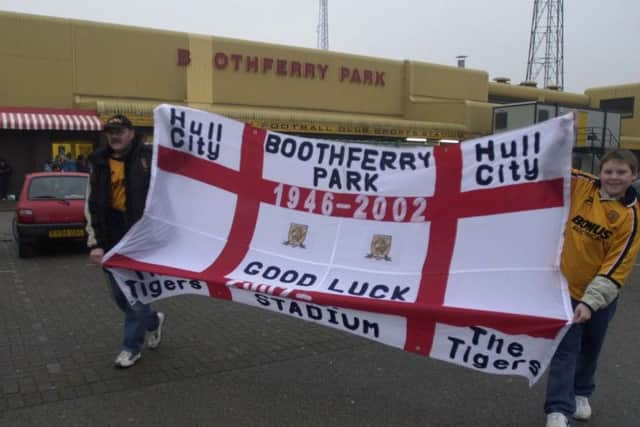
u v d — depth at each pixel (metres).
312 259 4.16
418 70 28.78
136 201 4.27
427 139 26.78
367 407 3.96
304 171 4.33
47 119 18.84
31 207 9.71
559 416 3.38
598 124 27.97
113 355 4.87
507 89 35.75
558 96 38.19
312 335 5.54
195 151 4.41
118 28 20.86
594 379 4.24
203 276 4.08
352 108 27.05
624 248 3.24
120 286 4.22
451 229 3.85
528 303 3.46
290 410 3.88
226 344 5.22
